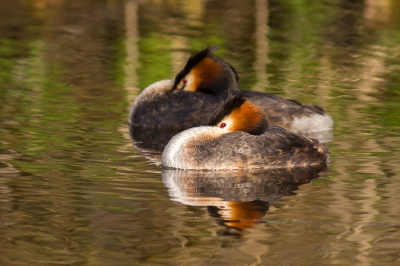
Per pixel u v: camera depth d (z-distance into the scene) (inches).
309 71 769.6
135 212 386.6
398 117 604.7
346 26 979.3
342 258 328.8
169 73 758.5
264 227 366.6
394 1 1124.5
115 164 482.3
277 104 594.9
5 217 375.9
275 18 1029.2
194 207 395.9
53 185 430.3
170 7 1106.7
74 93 677.3
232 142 488.1
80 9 1077.1
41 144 521.3
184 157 482.3
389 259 327.9
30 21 990.4
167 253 333.4
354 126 580.1
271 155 487.2
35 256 329.4
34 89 685.9
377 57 827.4
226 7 1105.4
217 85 644.7
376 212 388.5
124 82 724.0
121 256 330.3
